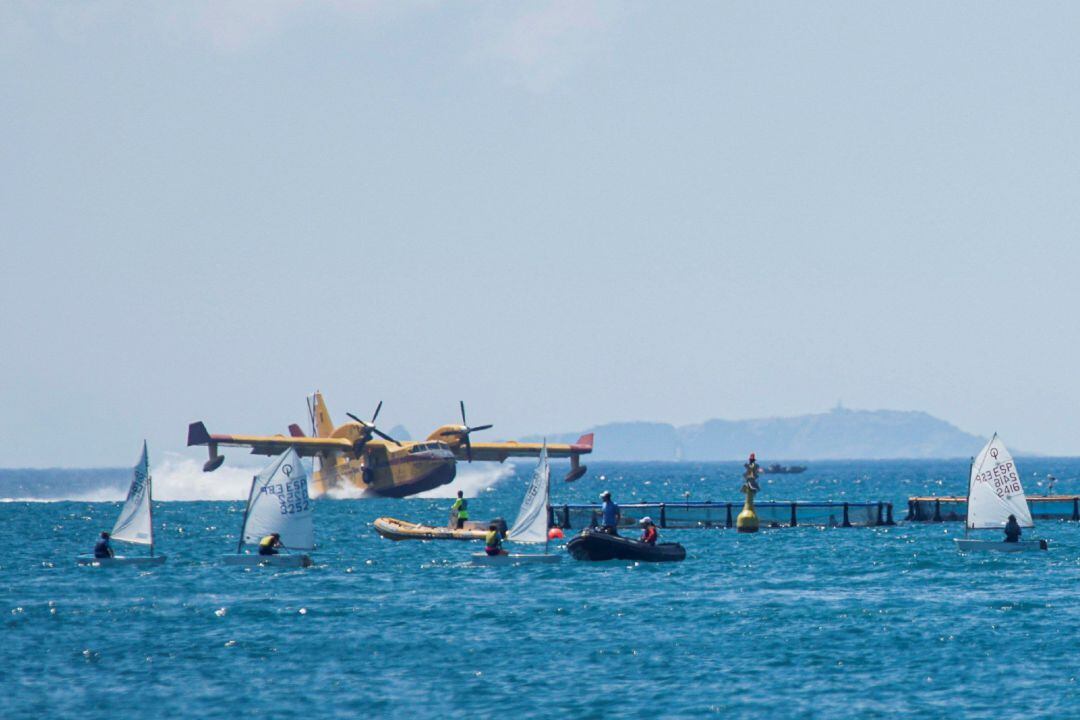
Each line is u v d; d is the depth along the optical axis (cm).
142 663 15550
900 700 13525
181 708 13400
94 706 13500
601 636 17038
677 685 14225
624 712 13138
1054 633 16950
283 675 14850
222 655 15988
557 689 14075
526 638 16938
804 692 13900
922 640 16588
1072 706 13200
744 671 14900
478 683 14388
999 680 14338
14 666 15388
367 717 13012
